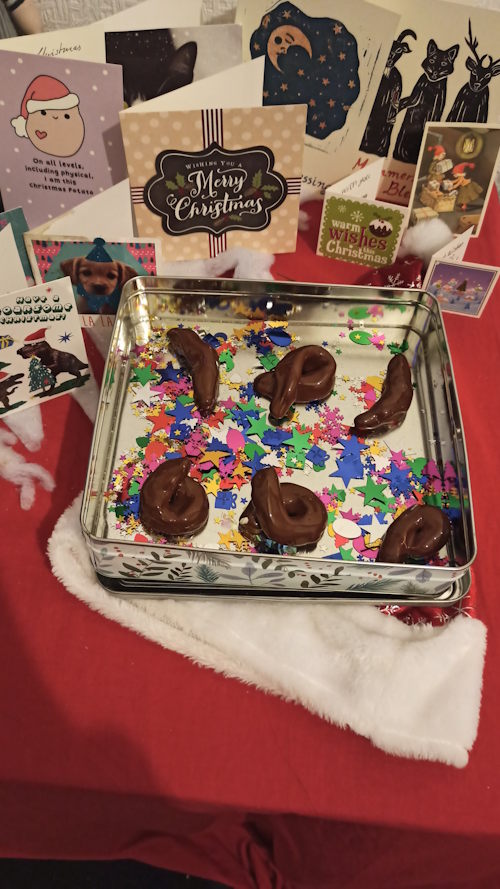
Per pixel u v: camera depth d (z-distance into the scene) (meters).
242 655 0.35
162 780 0.32
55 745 0.33
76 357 0.44
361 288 0.46
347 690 0.34
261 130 0.43
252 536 0.38
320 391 0.43
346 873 0.38
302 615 0.37
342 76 0.47
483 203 0.50
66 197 0.47
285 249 0.52
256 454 0.42
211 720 0.34
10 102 0.41
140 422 0.43
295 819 0.37
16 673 0.35
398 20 0.43
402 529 0.38
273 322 0.48
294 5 0.43
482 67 0.45
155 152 0.43
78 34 0.41
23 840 0.39
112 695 0.35
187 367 0.46
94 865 0.58
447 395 0.43
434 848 0.33
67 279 0.39
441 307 0.52
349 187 0.51
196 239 0.49
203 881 0.57
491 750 0.34
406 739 0.33
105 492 0.39
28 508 0.41
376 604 0.38
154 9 0.42
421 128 0.49
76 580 0.37
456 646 0.35
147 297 0.47
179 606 0.37
